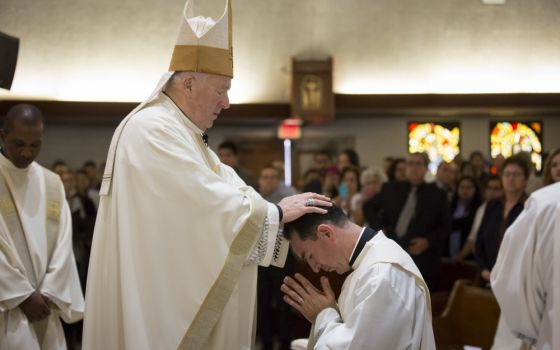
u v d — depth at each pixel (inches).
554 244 107.4
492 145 412.8
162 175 87.1
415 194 203.3
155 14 324.5
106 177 91.4
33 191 125.0
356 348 78.0
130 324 84.7
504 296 117.3
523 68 349.7
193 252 86.7
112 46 336.5
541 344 114.3
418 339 80.4
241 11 330.0
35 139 120.5
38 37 329.7
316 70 350.9
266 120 384.2
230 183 98.3
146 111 91.2
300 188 327.3
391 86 364.2
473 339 142.9
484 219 176.1
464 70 354.0
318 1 328.5
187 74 91.5
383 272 80.9
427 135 418.9
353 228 87.2
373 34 343.6
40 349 120.6
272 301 203.0
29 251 120.5
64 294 122.6
